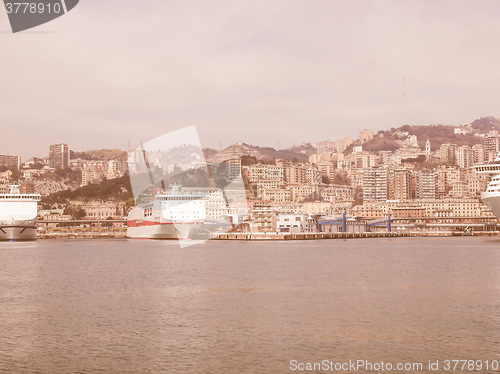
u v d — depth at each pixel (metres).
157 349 44.62
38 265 119.75
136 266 116.31
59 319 56.28
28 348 44.97
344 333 49.59
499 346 45.06
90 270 107.94
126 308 62.81
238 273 100.88
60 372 38.91
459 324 53.06
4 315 58.53
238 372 38.94
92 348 44.91
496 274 97.62
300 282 86.75
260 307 63.00
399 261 127.81
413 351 43.78
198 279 91.19
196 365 40.47
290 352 43.66
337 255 149.38
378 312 59.44
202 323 54.16
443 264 119.25
